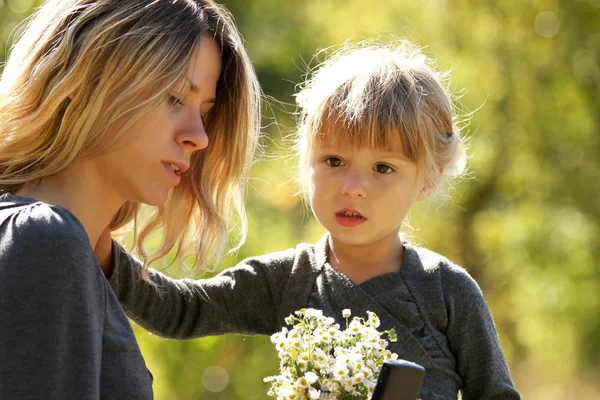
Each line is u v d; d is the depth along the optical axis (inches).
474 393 117.5
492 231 428.5
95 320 83.7
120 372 87.7
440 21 423.2
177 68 95.4
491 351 116.6
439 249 422.6
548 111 430.0
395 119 115.0
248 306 122.6
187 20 97.9
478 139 411.2
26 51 96.4
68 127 93.7
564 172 436.1
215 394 407.8
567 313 424.5
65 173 95.8
